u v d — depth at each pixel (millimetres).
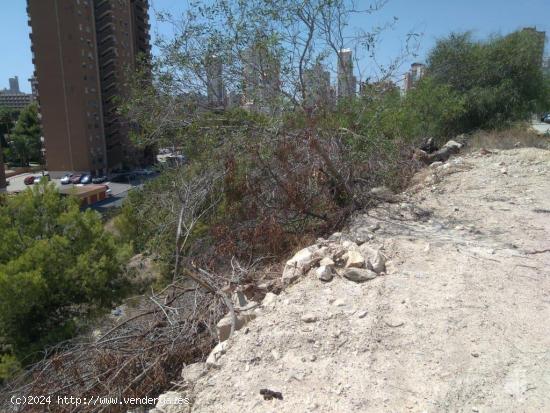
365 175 6473
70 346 4773
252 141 6051
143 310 4977
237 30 6738
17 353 10469
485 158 9328
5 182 44562
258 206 5660
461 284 3412
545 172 7621
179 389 2834
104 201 32969
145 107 7301
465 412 2131
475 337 2719
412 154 8742
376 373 2465
